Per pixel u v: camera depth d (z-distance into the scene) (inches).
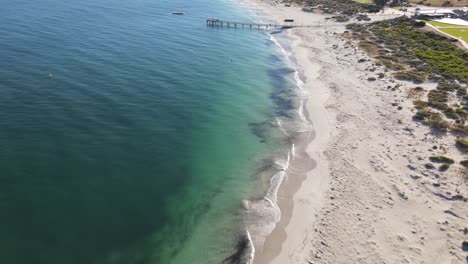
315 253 964.6
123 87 1948.8
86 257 945.5
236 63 2576.3
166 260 956.0
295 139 1572.3
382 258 945.5
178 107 1815.9
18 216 1043.9
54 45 2487.7
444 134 1526.8
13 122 1494.8
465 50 2662.4
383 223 1064.2
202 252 983.6
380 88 2033.7
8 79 1881.2
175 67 2349.9
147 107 1770.4
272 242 1013.2
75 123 1544.0
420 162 1341.0
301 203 1167.0
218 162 1407.5
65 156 1325.0
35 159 1288.1
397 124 1625.2
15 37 2566.4
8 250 937.5
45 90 1803.6
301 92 2075.5
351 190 1214.3
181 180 1284.4
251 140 1576.0
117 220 1073.5
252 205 1168.2
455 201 1143.6
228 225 1080.8
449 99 1852.9
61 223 1037.2
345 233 1030.4
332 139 1541.6
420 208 1119.0
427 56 2493.8
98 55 2388.0
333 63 2534.5
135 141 1478.8
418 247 978.1
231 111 1836.9
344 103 1879.9
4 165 1240.2
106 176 1252.5
